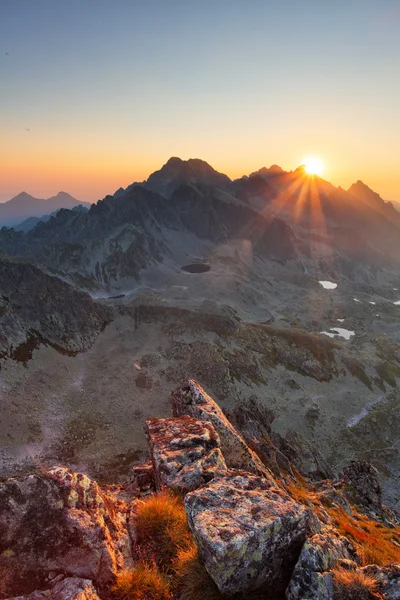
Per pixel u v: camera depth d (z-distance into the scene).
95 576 8.21
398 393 185.38
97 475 101.75
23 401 131.50
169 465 13.97
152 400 151.50
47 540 8.34
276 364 194.12
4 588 7.56
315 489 43.91
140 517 10.73
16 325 167.62
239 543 8.27
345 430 150.00
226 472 13.10
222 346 196.75
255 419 71.25
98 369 171.00
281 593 8.59
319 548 8.88
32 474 9.23
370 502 42.78
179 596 8.38
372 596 7.95
